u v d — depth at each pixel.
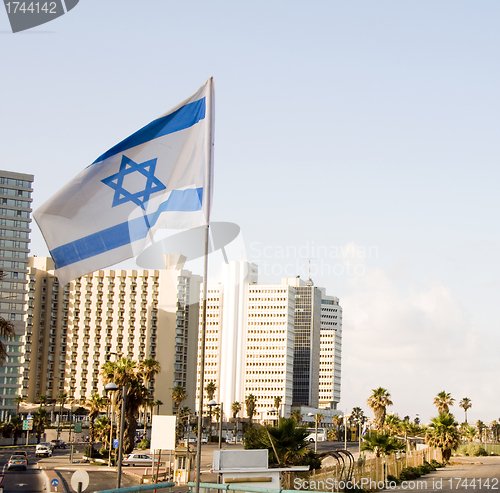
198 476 13.89
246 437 34.91
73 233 13.44
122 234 13.48
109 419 94.31
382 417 143.88
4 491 47.19
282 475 32.56
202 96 14.04
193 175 13.82
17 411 185.50
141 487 15.60
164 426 46.91
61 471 68.88
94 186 13.55
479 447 131.12
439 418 92.19
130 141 13.77
